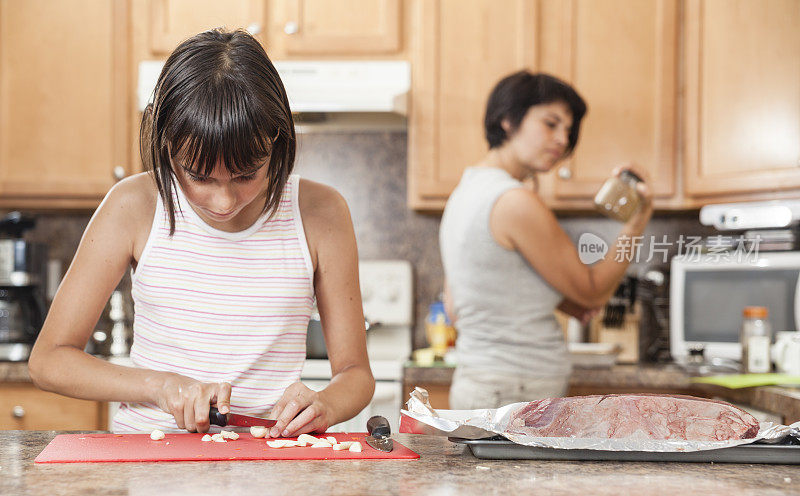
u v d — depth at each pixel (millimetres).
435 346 2643
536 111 1690
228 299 1141
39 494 687
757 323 2191
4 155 2613
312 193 1194
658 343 2748
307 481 742
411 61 2584
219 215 991
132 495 683
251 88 913
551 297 1611
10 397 2311
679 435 855
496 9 2562
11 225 2559
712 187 2459
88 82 2607
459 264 1640
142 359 1152
